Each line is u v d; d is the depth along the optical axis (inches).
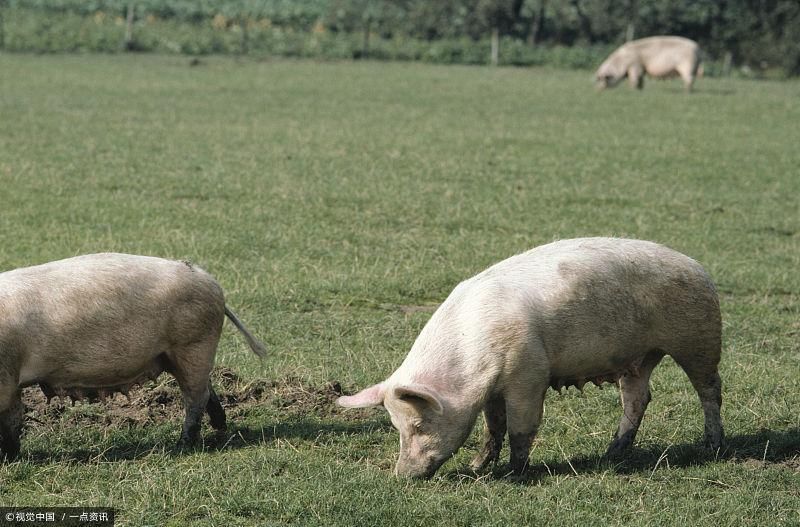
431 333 606.9
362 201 1419.8
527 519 556.7
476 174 1641.2
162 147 1795.0
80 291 606.9
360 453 651.5
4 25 3828.7
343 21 4608.8
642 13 4512.8
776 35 4200.3
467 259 1125.7
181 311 629.0
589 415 731.4
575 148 1924.2
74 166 1579.7
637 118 2372.0
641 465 650.2
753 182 1648.6
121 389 636.7
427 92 2810.0
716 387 670.5
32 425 679.7
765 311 982.4
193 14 4734.3
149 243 1131.3
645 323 635.5
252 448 649.6
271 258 1107.3
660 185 1598.2
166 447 649.6
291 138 1948.8
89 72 2955.2
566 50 4052.7
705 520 562.6
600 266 623.2
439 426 586.2
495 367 592.1
